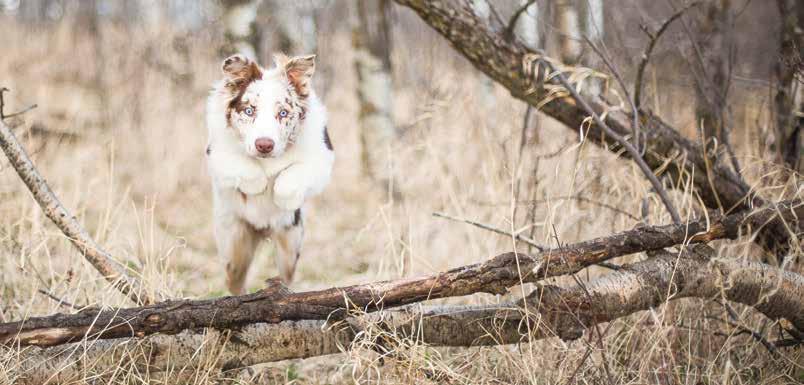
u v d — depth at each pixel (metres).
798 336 5.08
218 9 13.74
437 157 8.16
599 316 4.60
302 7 14.52
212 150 5.53
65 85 16.94
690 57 6.64
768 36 7.33
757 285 4.78
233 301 4.25
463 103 9.17
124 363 4.47
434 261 6.93
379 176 10.75
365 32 11.25
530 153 7.54
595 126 5.88
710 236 4.66
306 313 4.32
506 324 4.69
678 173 5.87
